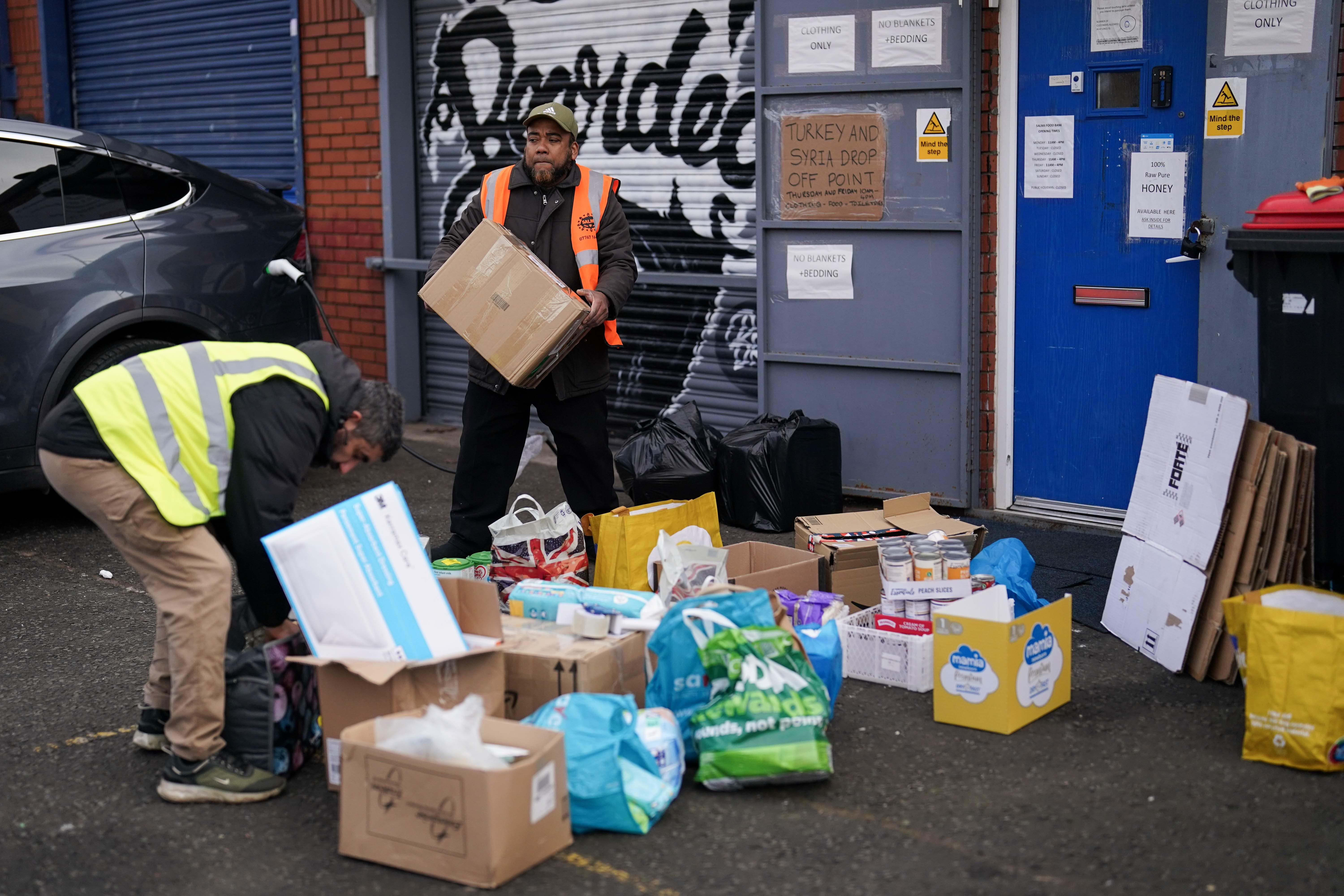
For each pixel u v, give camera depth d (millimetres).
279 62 8688
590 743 3338
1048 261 5910
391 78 8039
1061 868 3115
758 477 6020
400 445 3600
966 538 4922
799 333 6441
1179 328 5629
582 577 4840
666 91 7086
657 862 3182
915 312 6125
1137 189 5621
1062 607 4008
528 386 4918
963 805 3434
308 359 3539
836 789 3541
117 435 3352
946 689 3939
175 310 6203
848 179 6152
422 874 3160
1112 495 5957
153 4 9484
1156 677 4293
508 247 4863
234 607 3785
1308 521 4109
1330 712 3512
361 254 8453
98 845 3348
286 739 3654
